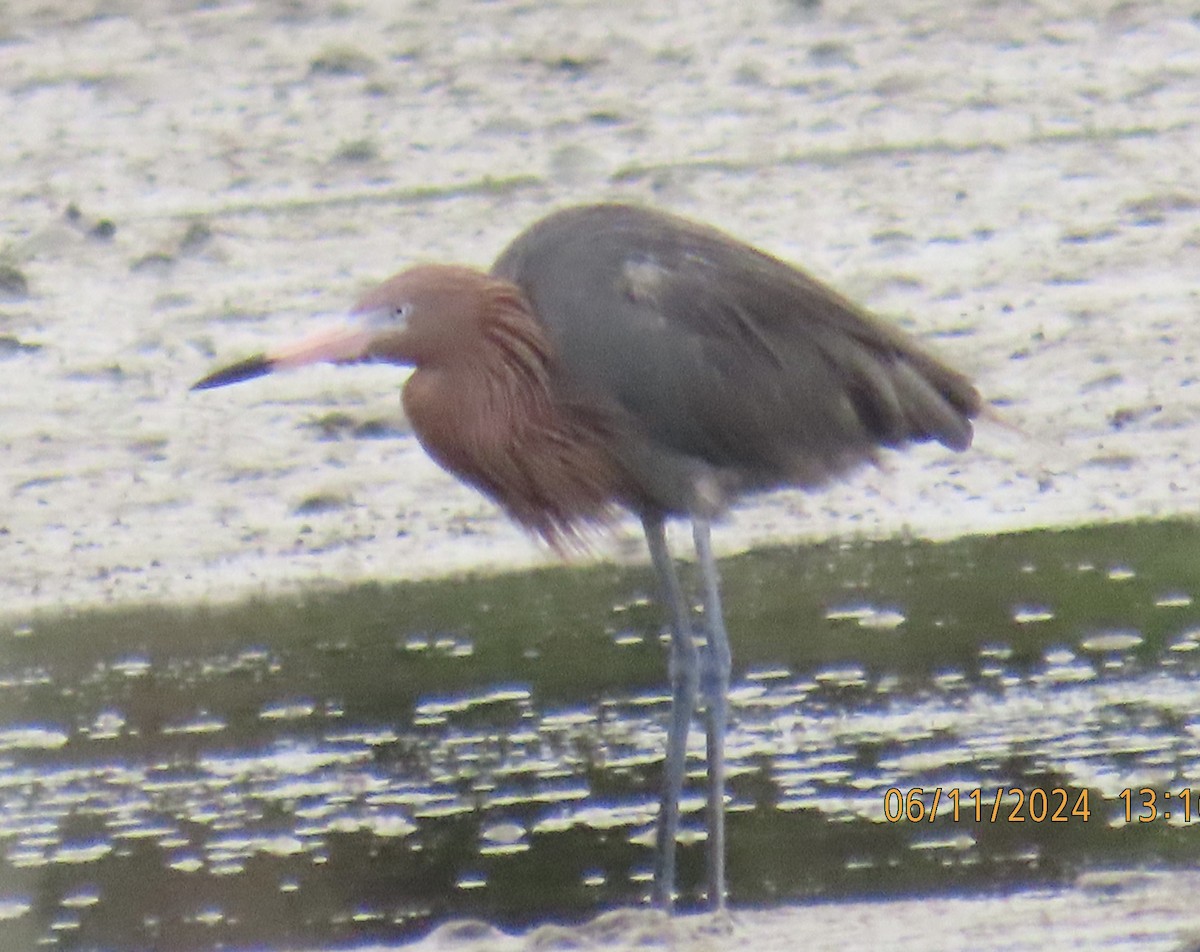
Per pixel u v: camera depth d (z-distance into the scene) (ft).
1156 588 41.93
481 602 43.57
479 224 63.46
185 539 47.14
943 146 68.03
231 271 60.90
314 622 43.09
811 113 71.36
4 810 35.35
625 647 40.88
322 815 34.94
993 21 78.28
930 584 42.83
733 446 35.22
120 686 40.42
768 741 36.37
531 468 35.24
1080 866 31.42
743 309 35.04
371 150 69.41
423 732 37.65
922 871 31.42
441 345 34.63
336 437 50.83
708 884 31.68
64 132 73.56
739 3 81.56
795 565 44.37
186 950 30.37
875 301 57.21
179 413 52.60
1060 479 47.37
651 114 71.97
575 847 33.58
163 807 35.32
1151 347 53.26
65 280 60.75
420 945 29.09
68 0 86.43
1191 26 76.59
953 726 36.45
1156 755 35.01
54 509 48.80
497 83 75.15
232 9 84.12
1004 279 57.93
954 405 37.45
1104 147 66.90
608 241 35.29
